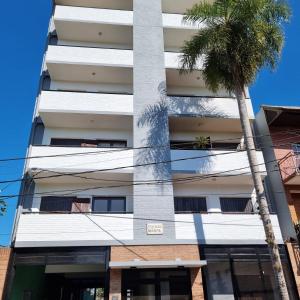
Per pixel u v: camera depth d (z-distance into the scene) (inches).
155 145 658.2
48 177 612.1
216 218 601.6
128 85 797.9
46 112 664.4
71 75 767.1
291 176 633.6
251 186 694.5
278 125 736.3
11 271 531.2
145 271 552.7
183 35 832.9
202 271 560.4
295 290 555.8
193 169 642.8
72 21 781.3
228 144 758.5
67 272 709.3
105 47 838.5
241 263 573.0
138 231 576.1
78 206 638.5
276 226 603.2
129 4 870.4
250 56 557.0
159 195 611.5
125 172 625.6
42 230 557.0
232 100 733.9
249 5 557.9
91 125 717.9
